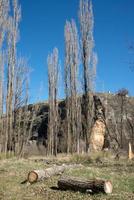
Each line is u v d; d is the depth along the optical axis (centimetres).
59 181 1744
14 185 1895
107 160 3441
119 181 1922
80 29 4725
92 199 1525
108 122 5772
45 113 6606
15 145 4581
